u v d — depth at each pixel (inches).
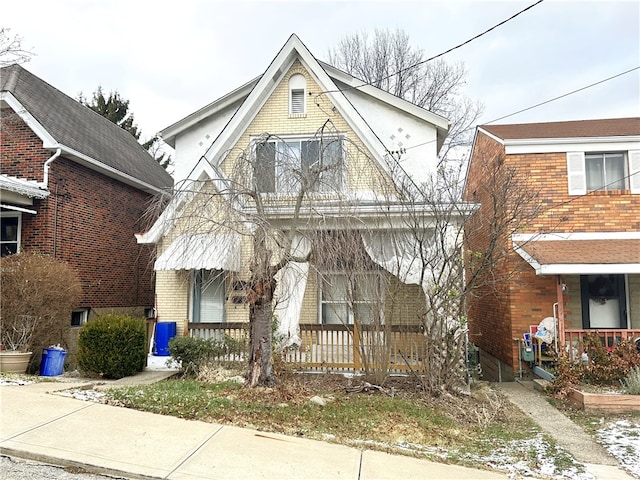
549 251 418.6
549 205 469.4
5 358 379.6
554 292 455.8
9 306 395.2
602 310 455.8
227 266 348.8
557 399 354.6
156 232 417.1
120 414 243.4
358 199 326.0
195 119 571.8
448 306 335.3
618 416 311.6
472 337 608.1
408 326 375.6
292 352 388.5
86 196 575.2
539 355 431.8
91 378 390.0
